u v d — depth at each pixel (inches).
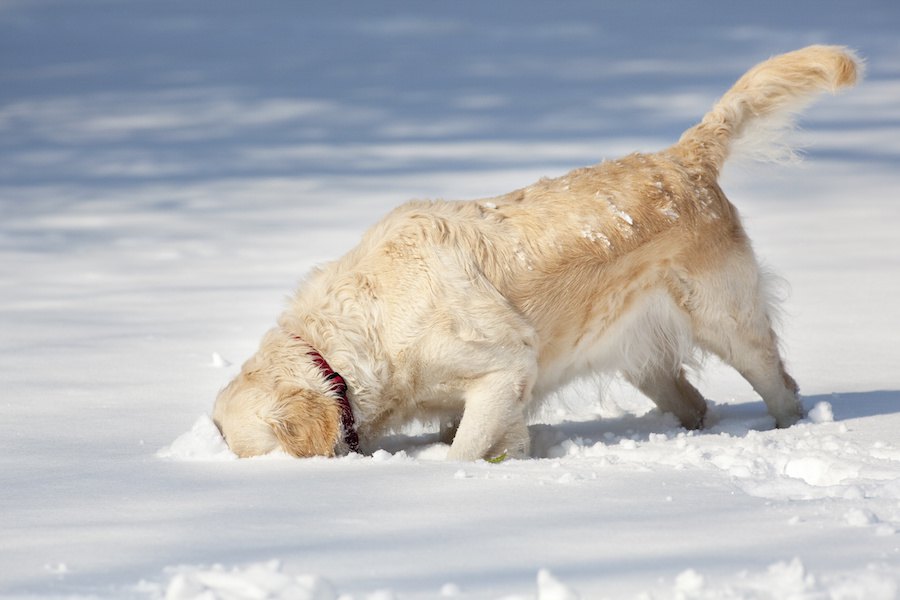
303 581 203.2
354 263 356.8
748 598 199.5
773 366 398.9
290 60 2460.6
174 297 616.1
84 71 2276.1
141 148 1365.7
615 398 443.5
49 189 1067.3
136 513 257.9
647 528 240.5
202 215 921.5
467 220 363.3
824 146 1301.7
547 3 3742.6
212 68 2325.3
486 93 1868.8
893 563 215.9
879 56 2262.6
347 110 1716.3
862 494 266.4
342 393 334.3
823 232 806.5
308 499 269.1
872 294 598.2
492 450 348.8
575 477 286.4
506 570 216.4
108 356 479.2
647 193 383.9
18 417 374.9
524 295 359.6
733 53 2346.2
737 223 402.3
